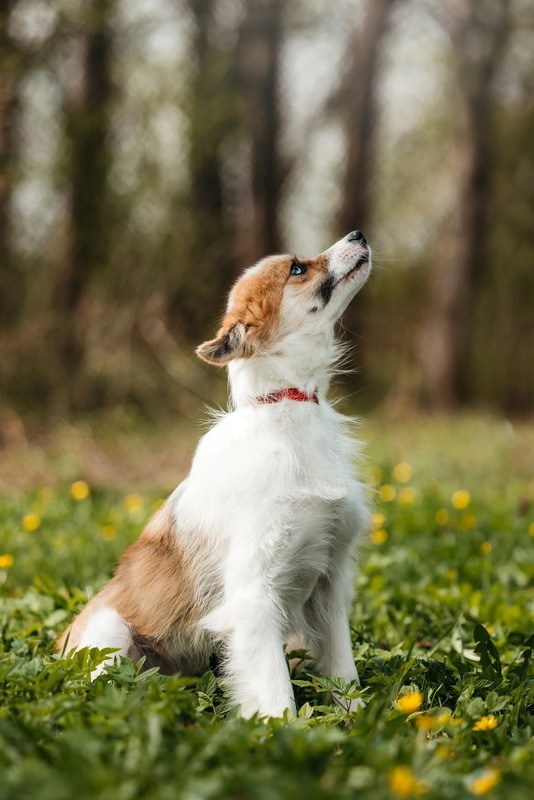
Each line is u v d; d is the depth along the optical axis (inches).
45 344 637.9
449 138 965.8
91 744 140.9
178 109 678.5
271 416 202.2
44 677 183.0
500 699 181.2
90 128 635.5
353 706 189.8
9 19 597.6
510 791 136.6
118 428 613.0
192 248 692.7
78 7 612.1
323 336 214.2
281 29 792.9
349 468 214.2
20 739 147.9
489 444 648.4
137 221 674.2
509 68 947.3
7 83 596.7
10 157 618.2
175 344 659.4
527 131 973.8
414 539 359.3
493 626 255.9
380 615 262.4
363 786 135.3
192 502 205.2
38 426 608.1
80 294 661.9
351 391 903.1
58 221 655.1
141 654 212.8
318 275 215.8
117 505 447.5
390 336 1008.2
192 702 170.4
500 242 979.9
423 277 1021.8
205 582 202.1
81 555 331.6
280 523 194.1
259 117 800.9
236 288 221.1
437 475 524.1
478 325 1053.2
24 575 309.3
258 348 208.8
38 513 410.9
